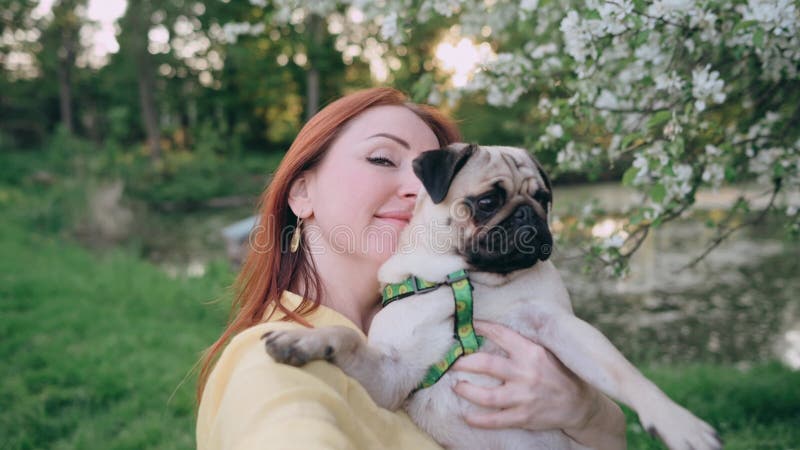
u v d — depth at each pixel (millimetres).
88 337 7410
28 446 4773
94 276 11016
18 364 6414
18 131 42531
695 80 2750
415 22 4059
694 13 2748
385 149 2336
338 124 2336
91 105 44094
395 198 2365
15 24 38438
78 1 36219
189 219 23359
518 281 2396
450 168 2340
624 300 10148
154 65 36750
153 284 10055
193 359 6559
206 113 37875
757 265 12266
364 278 2363
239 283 2484
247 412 1451
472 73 3902
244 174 29359
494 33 4871
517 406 2082
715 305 9828
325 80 31484
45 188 23297
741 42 2873
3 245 13977
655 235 15008
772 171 3488
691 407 5145
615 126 3523
